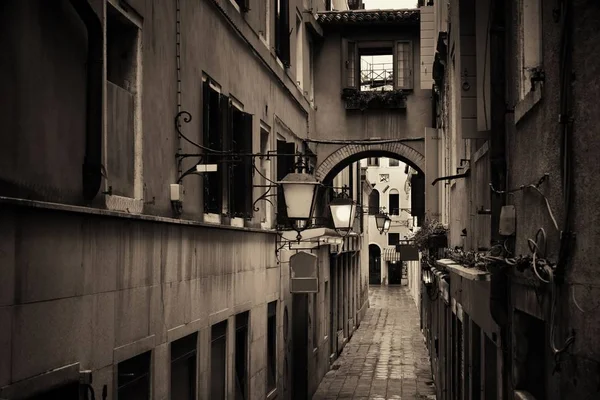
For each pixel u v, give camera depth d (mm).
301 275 15891
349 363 28516
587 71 5602
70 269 6824
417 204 25844
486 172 10688
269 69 16609
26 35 6184
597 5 5539
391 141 24609
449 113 16906
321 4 25750
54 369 6500
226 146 12211
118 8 8195
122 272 8055
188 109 10641
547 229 6797
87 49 7305
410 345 33188
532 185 7281
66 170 6895
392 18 24406
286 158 17859
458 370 15812
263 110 16141
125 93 8523
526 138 7820
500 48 9188
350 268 35656
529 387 8211
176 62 10133
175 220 9641
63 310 6695
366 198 50969
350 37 24922
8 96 5895
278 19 18047
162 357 9312
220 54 12477
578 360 5617
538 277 6453
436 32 20203
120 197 8211
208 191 11344
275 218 17062
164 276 9414
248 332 14344
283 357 17984
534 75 6984
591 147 5543
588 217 5555
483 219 11047
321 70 24859
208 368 11375
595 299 5426
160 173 9484
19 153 6070
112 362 7762
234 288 13133
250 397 14336
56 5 6699
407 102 24688
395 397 22359
